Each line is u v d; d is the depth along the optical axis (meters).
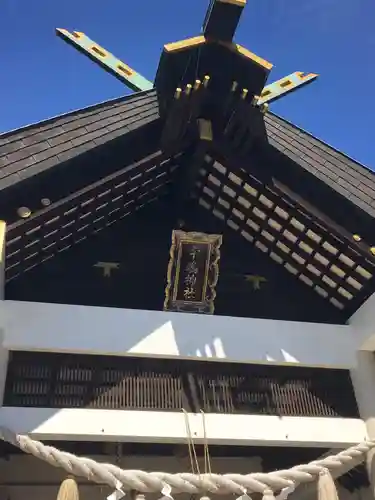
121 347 6.96
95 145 6.54
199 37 6.36
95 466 5.73
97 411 6.58
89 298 7.73
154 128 7.07
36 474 8.73
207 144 7.23
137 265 8.12
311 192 7.24
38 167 6.16
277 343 7.53
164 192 8.70
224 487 5.84
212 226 8.75
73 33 8.64
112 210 7.93
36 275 7.70
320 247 8.04
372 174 7.45
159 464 9.11
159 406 6.86
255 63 6.47
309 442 7.00
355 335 7.88
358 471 7.95
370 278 7.72
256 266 8.66
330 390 7.62
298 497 7.92
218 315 8.02
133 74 8.71
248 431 6.86
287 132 7.50
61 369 6.88
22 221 6.27
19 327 6.79
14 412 6.37
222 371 7.36
